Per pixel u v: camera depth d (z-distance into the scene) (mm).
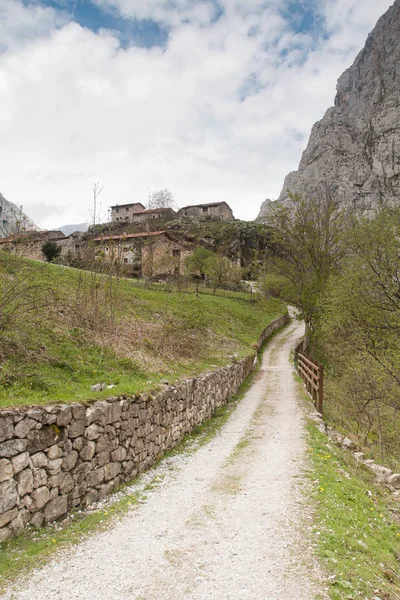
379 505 7035
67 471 5664
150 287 29500
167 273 43500
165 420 9188
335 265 26016
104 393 7141
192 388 11250
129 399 7449
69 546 4770
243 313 36156
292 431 10977
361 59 150625
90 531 5203
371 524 5980
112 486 6688
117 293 13656
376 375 15445
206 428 11656
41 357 7918
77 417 5934
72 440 5812
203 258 49562
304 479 7328
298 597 3828
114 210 89062
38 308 8914
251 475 7609
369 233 18312
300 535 5141
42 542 4789
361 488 7492
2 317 7629
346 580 4176
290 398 15898
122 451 7094
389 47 140250
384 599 4012
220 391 14398
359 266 18500
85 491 6004
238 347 22500
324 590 3957
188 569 4309
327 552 4707
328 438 10742
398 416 17344
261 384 19391
